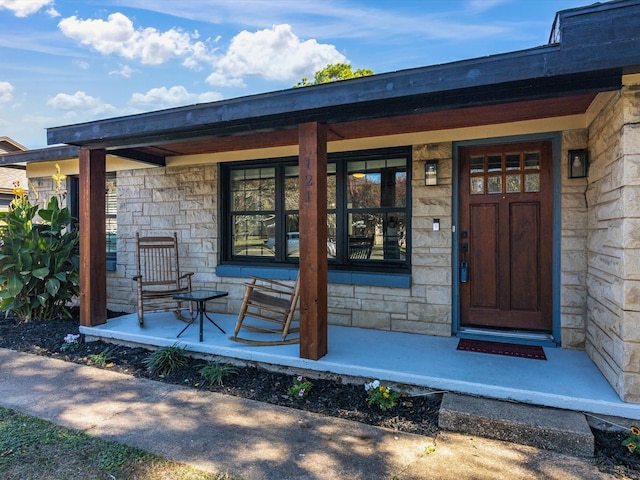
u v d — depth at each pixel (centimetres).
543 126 392
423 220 445
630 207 267
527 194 417
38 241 574
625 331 274
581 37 247
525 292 421
